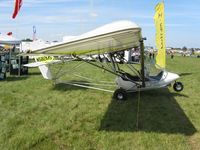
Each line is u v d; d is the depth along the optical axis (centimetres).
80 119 679
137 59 2436
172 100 907
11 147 502
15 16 1130
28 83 1234
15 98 912
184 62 3350
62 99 907
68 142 532
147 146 515
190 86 1205
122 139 548
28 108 779
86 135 569
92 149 501
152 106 819
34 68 1980
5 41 1894
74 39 504
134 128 614
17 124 636
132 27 475
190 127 625
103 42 566
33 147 504
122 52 965
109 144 521
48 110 765
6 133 572
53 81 1199
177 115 724
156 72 962
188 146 515
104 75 1579
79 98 927
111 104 844
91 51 731
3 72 1340
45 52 551
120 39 564
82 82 1269
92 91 1054
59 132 582
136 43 768
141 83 924
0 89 1078
